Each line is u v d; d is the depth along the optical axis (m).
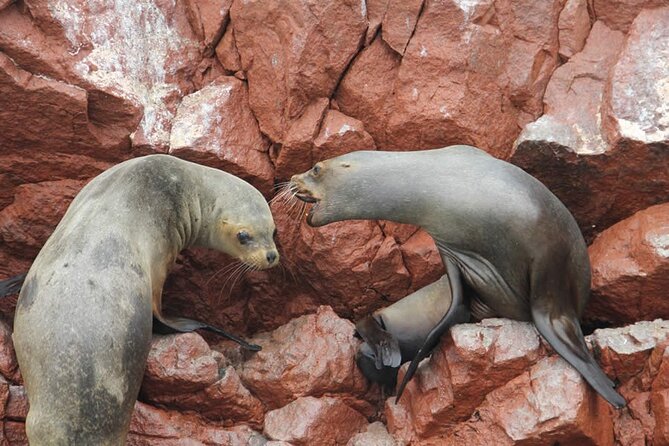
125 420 12.18
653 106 14.42
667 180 14.45
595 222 15.16
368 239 15.23
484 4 15.12
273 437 13.55
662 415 12.64
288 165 15.30
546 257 13.31
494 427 12.82
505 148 15.23
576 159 14.55
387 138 15.29
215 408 13.62
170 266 14.01
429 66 15.07
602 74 15.18
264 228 14.66
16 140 14.66
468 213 13.55
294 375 14.10
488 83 15.16
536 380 12.70
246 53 15.46
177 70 15.55
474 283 13.84
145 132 15.02
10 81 14.20
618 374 13.12
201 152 15.07
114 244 12.71
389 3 15.13
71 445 11.72
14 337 12.41
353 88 15.20
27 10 14.58
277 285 15.85
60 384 11.72
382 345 14.20
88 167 15.03
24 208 14.98
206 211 14.48
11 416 13.08
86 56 14.85
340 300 15.62
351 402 14.25
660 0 15.23
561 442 12.56
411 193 13.88
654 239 14.09
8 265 15.31
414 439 13.48
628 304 14.38
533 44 15.35
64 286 12.15
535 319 13.23
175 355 13.42
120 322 12.16
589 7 15.59
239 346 15.35
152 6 15.70
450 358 13.16
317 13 15.01
